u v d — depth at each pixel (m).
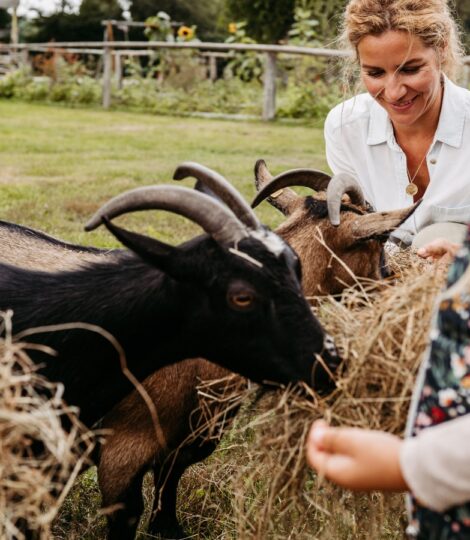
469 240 2.21
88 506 4.12
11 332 3.10
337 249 3.80
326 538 3.09
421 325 2.87
